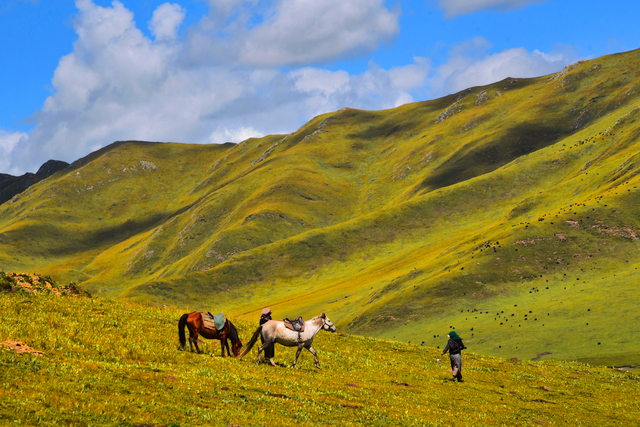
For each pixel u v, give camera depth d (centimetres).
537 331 10388
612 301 10975
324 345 2912
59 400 1104
